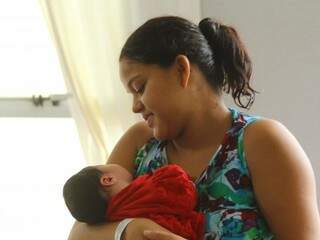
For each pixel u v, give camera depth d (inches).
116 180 39.5
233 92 40.9
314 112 65.1
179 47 37.4
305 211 35.1
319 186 65.9
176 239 33.5
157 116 38.3
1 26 75.7
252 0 64.4
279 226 35.8
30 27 75.4
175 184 37.5
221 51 39.6
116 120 68.1
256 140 37.1
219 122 39.6
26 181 82.4
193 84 38.1
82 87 67.3
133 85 38.6
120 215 37.9
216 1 65.2
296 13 63.8
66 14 65.8
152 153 43.0
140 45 37.7
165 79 37.4
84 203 38.7
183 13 64.1
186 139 40.3
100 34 66.0
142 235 34.9
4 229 83.0
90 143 69.0
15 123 80.4
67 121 79.2
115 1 65.1
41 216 82.7
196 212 37.4
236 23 65.2
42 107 76.5
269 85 65.6
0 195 83.0
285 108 65.7
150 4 64.5
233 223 36.1
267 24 64.6
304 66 64.6
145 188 38.0
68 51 66.5
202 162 39.5
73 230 40.6
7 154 81.8
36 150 81.2
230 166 37.6
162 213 37.0
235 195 37.0
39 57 76.2
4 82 77.4
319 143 65.6
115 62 66.4
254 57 65.4
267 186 36.1
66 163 80.9
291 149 36.7
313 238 34.8
